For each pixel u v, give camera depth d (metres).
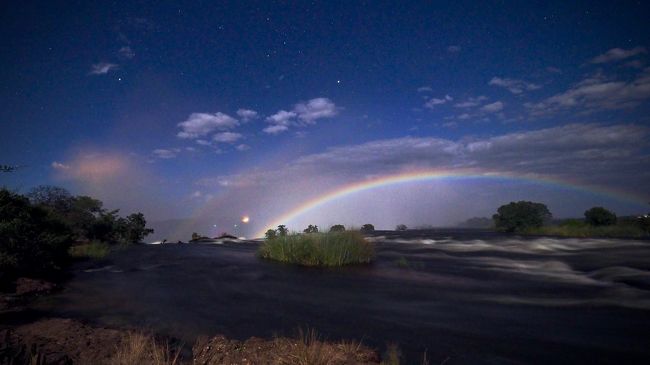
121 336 5.72
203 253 19.72
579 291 9.47
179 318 7.25
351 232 16.48
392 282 10.84
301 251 15.50
